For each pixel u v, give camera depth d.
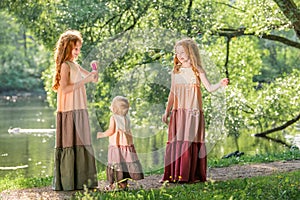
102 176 9.77
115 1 15.78
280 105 19.11
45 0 17.22
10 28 48.25
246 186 8.13
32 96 45.72
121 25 15.98
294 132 20.92
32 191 8.72
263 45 29.58
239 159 11.54
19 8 17.38
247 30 16.86
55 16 16.80
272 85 19.62
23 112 30.42
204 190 7.93
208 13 16.31
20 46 50.25
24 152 17.06
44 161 15.45
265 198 7.49
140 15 15.70
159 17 15.52
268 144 17.80
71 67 8.34
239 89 18.62
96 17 15.87
